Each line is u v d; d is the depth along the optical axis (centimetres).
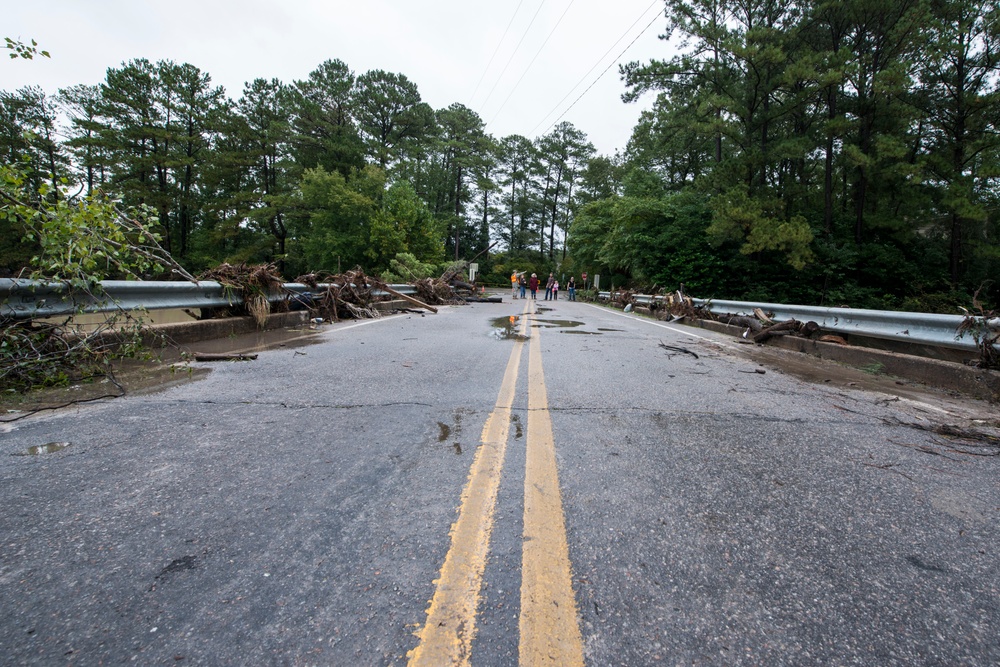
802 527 215
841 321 741
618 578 175
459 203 7050
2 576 166
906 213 2575
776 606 164
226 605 156
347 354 627
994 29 2103
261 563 178
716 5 2377
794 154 2219
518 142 7238
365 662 136
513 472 264
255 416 352
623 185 3825
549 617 154
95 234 475
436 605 159
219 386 438
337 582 169
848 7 2238
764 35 2173
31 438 297
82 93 4156
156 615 150
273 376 484
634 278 2931
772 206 2203
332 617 152
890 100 2339
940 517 229
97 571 170
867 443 330
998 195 2614
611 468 273
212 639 142
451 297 2191
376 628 148
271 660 136
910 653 145
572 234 4134
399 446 299
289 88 4497
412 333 899
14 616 148
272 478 248
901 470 284
